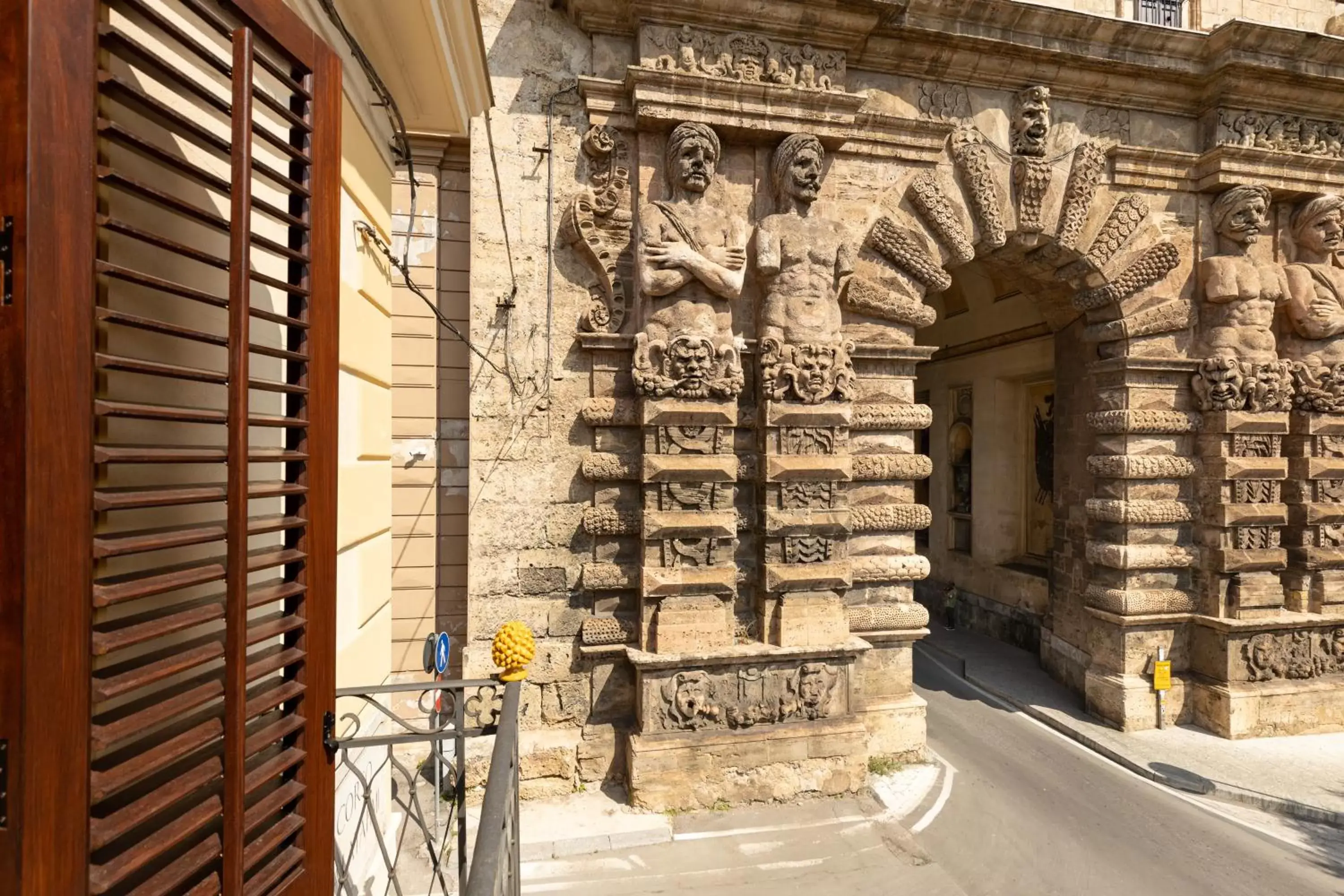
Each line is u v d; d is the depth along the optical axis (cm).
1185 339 1009
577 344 798
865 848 686
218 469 262
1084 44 922
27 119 154
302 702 246
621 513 789
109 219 169
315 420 252
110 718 186
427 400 818
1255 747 924
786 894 616
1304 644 995
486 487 777
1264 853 694
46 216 157
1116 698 986
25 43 154
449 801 730
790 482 812
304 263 246
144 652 213
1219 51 945
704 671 769
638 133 791
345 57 394
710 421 784
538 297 790
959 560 1605
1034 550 1431
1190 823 748
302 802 246
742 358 831
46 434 158
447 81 525
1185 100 990
